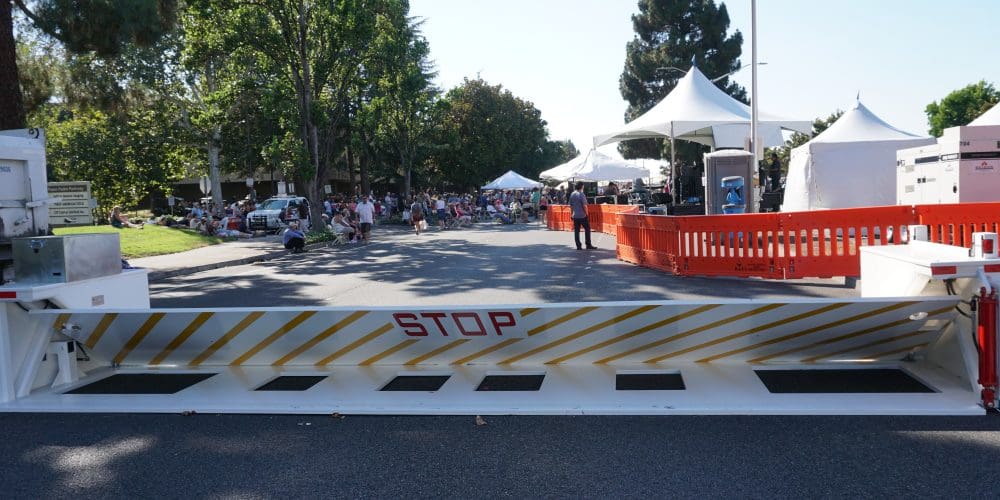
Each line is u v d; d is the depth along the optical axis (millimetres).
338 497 3789
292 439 4754
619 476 3949
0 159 8422
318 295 12766
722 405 5086
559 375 5984
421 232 34281
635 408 5090
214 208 44594
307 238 26844
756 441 4406
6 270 8508
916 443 4270
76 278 6223
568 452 4348
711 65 58906
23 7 16719
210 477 4117
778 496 3615
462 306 5961
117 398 5797
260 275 16938
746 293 10547
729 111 20875
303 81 29016
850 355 5938
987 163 12320
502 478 3984
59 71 21484
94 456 4527
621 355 6078
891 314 5426
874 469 3910
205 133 45812
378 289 13250
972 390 5117
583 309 5852
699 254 12430
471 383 5883
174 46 42344
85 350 6625
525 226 37312
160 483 4051
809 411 4875
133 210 58594
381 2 30484
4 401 5777
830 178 20297
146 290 7246
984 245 4977
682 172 24453
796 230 11516
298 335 6301
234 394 5797
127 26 16844
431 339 6156
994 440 4273
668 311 5781
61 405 5656
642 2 62656
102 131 45594
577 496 3709
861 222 11188
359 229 29047
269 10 28156
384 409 5270
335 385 5941
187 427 5066
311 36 29562
